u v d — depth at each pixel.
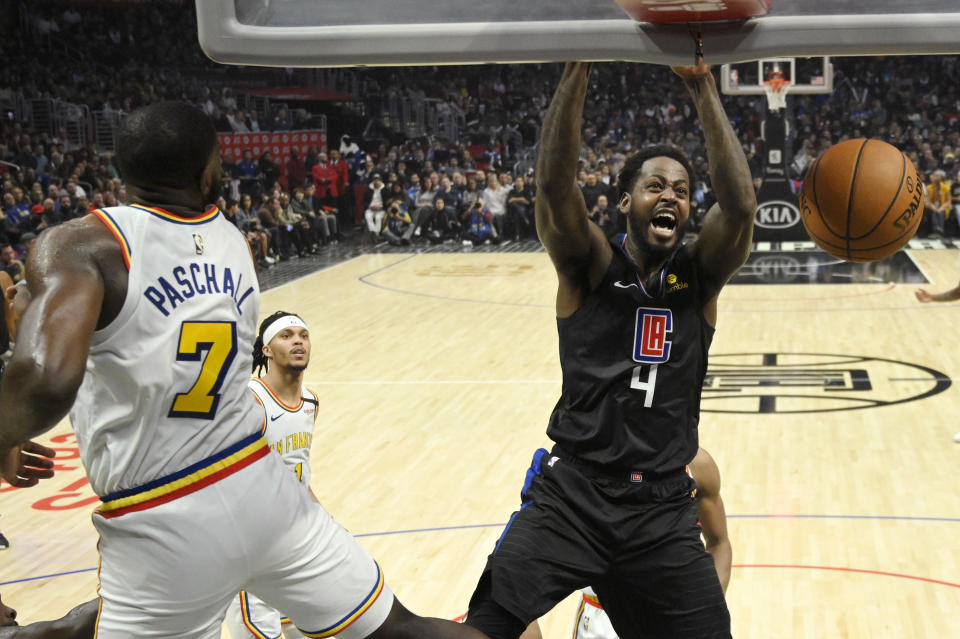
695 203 21.19
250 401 2.43
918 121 25.52
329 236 22.03
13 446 2.06
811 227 2.79
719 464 7.36
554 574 2.92
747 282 15.72
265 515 2.35
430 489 6.99
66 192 16.59
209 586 2.32
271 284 16.66
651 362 2.97
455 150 25.59
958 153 22.36
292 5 2.17
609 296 3.00
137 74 24.86
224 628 5.07
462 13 2.17
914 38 2.13
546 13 2.19
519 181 21.81
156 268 2.24
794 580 5.40
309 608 2.46
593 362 3.00
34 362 1.99
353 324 13.16
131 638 2.32
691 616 2.97
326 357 11.30
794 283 15.52
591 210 19.83
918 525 6.12
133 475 2.26
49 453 2.57
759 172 22.08
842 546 5.84
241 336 2.40
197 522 2.27
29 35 24.78
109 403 2.23
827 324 12.33
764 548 5.83
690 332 3.01
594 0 2.16
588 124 26.36
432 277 17.05
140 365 2.21
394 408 9.13
